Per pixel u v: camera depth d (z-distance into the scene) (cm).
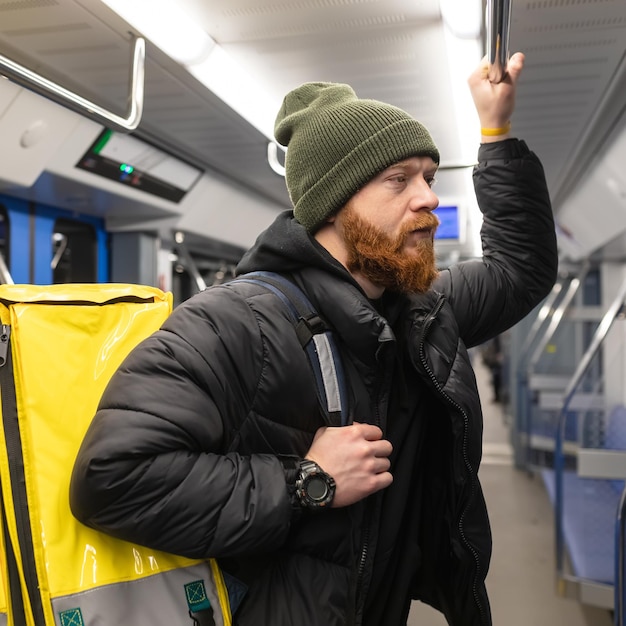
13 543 104
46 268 412
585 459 328
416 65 255
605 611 392
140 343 113
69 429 113
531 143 369
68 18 205
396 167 123
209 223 509
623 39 223
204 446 110
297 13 210
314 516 117
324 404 118
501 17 137
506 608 397
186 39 224
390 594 141
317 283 123
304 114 131
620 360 608
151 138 357
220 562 122
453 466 131
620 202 425
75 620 103
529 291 166
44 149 306
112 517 102
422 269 123
